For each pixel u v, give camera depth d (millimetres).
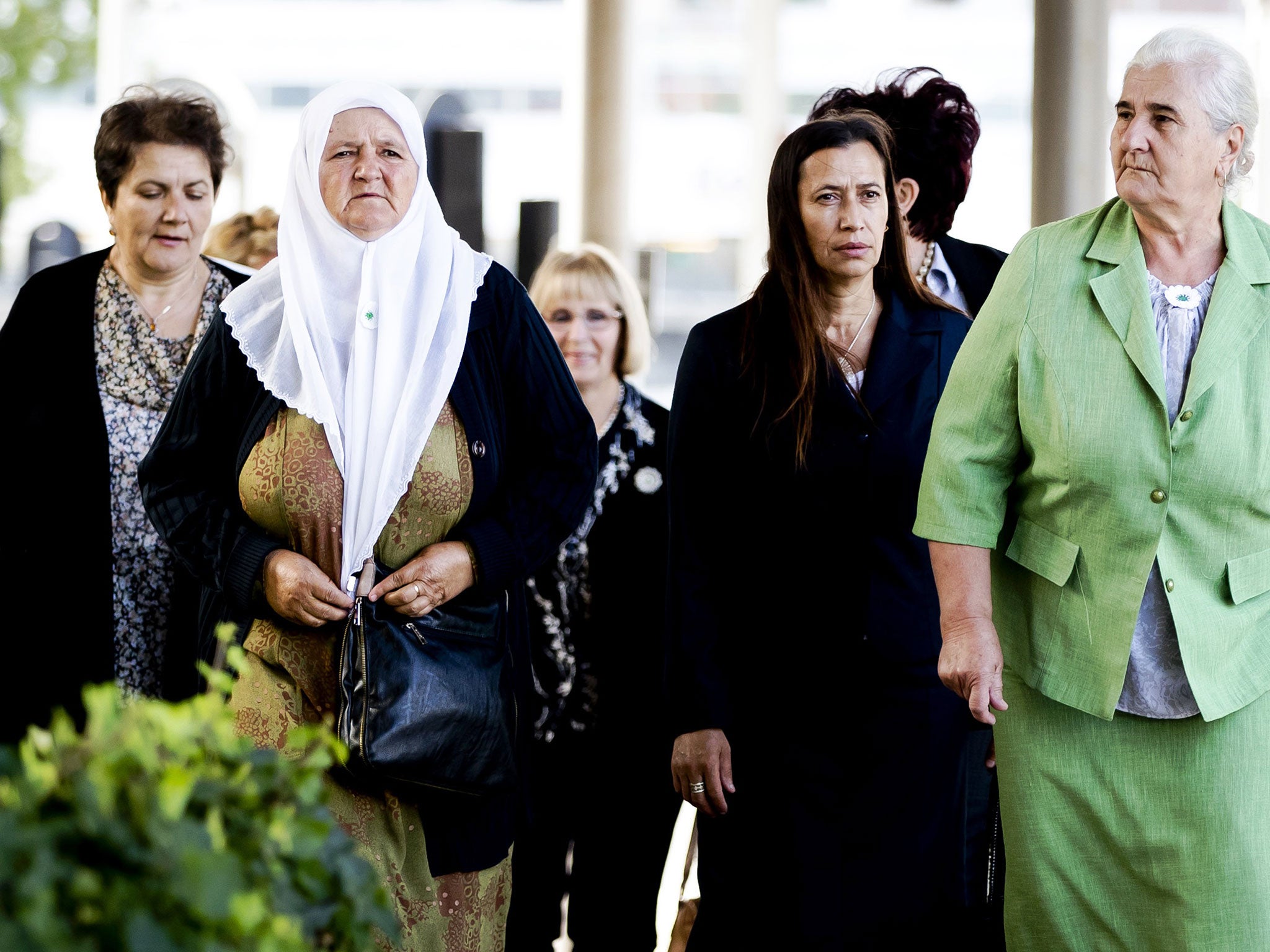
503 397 11219
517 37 66125
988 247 13625
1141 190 9562
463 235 22750
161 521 10992
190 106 12969
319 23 65688
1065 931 10125
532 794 12578
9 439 12430
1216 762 9742
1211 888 9742
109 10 50688
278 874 5348
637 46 25406
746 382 12016
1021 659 10242
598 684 13969
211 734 5527
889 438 11711
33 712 12234
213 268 13328
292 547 10547
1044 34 21969
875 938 11594
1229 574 9656
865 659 11672
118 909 4621
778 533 11883
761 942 11914
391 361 10617
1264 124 31734
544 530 11062
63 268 12984
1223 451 9508
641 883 14078
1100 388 9719
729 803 12109
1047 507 10078
